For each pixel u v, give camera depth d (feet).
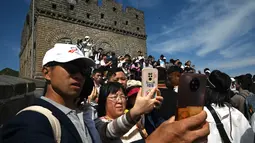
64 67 4.42
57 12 56.85
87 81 5.52
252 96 9.51
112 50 68.18
